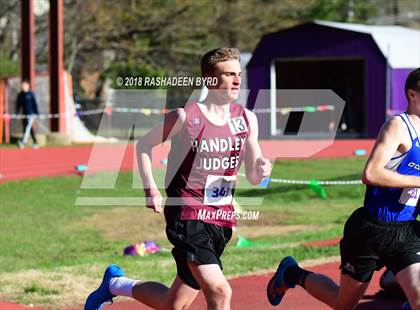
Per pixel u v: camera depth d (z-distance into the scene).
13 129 51.72
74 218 24.19
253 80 53.28
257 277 14.13
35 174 33.62
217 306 8.09
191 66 67.31
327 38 51.03
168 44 67.25
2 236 20.94
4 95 48.78
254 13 69.25
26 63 47.84
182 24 66.38
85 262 16.22
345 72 55.84
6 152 41.47
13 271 15.30
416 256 8.52
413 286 8.37
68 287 13.36
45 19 68.06
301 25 51.59
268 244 18.73
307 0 72.31
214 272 8.09
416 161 8.41
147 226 22.97
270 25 70.38
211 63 8.25
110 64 67.31
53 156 39.88
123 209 26.03
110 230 22.23
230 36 69.38
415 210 8.64
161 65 67.00
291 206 26.41
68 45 64.25
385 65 49.16
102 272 14.68
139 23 65.25
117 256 17.38
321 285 9.38
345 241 8.81
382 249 8.62
